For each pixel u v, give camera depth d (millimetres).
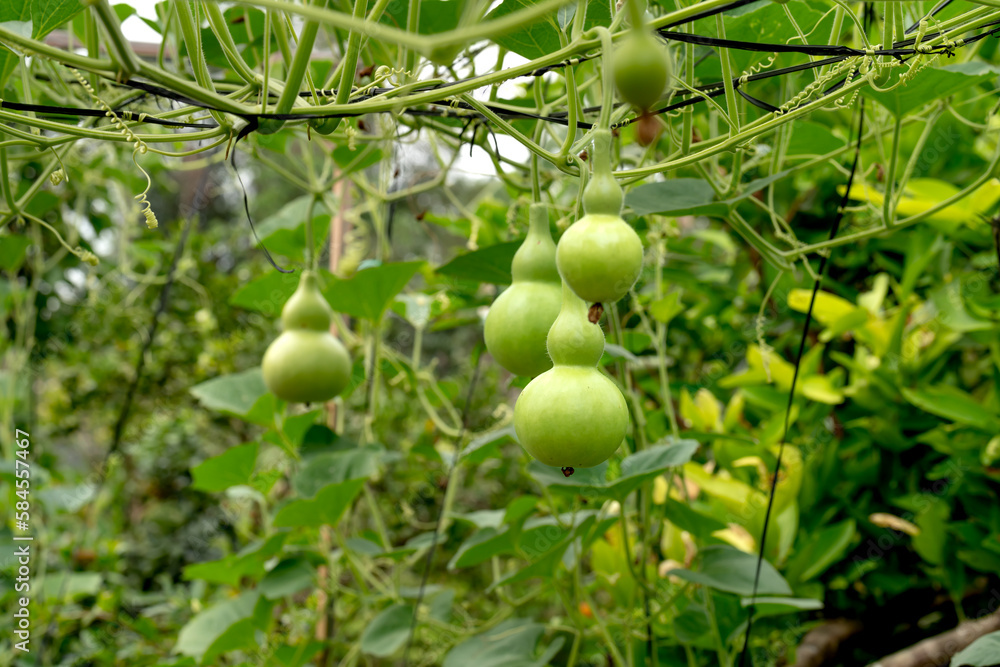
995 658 836
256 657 1312
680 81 824
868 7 924
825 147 1058
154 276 1766
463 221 1382
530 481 1657
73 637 1488
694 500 1224
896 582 1166
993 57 1199
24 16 764
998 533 1101
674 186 940
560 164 772
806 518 1188
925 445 1208
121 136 751
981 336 1159
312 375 1017
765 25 906
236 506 1643
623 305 1270
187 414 2004
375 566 1392
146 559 1904
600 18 846
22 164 1471
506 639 1097
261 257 2059
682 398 1227
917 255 1164
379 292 1138
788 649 1164
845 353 1357
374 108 749
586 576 1558
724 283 1435
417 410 1741
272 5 640
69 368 1927
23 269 1712
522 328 777
